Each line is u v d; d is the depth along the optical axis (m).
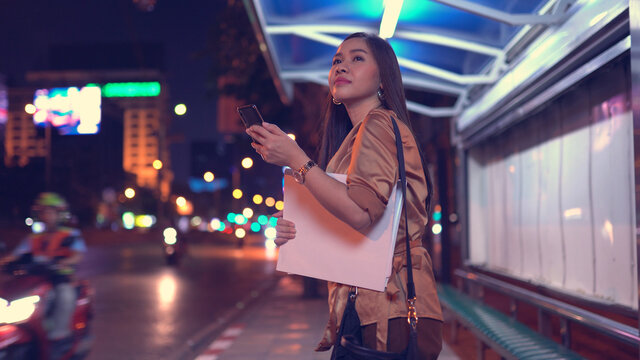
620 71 4.59
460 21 5.20
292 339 8.35
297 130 13.14
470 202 8.59
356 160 1.64
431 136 13.30
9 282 5.12
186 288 16.23
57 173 71.62
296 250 1.74
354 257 1.69
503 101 5.80
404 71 7.27
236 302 13.20
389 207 1.68
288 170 1.73
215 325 9.92
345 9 5.25
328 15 5.41
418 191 1.75
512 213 7.38
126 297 14.02
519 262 7.16
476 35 5.56
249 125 1.68
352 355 1.70
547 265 6.29
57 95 73.44
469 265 8.52
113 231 62.72
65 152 73.00
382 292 1.71
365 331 1.74
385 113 1.73
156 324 10.05
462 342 8.00
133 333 9.15
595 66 3.71
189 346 8.05
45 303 5.17
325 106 2.20
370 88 1.87
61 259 5.40
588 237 5.29
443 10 4.95
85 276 19.92
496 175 8.00
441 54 6.41
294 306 12.17
